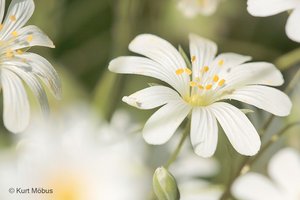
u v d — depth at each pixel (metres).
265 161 0.18
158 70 0.15
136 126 0.17
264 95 0.15
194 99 0.15
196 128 0.14
